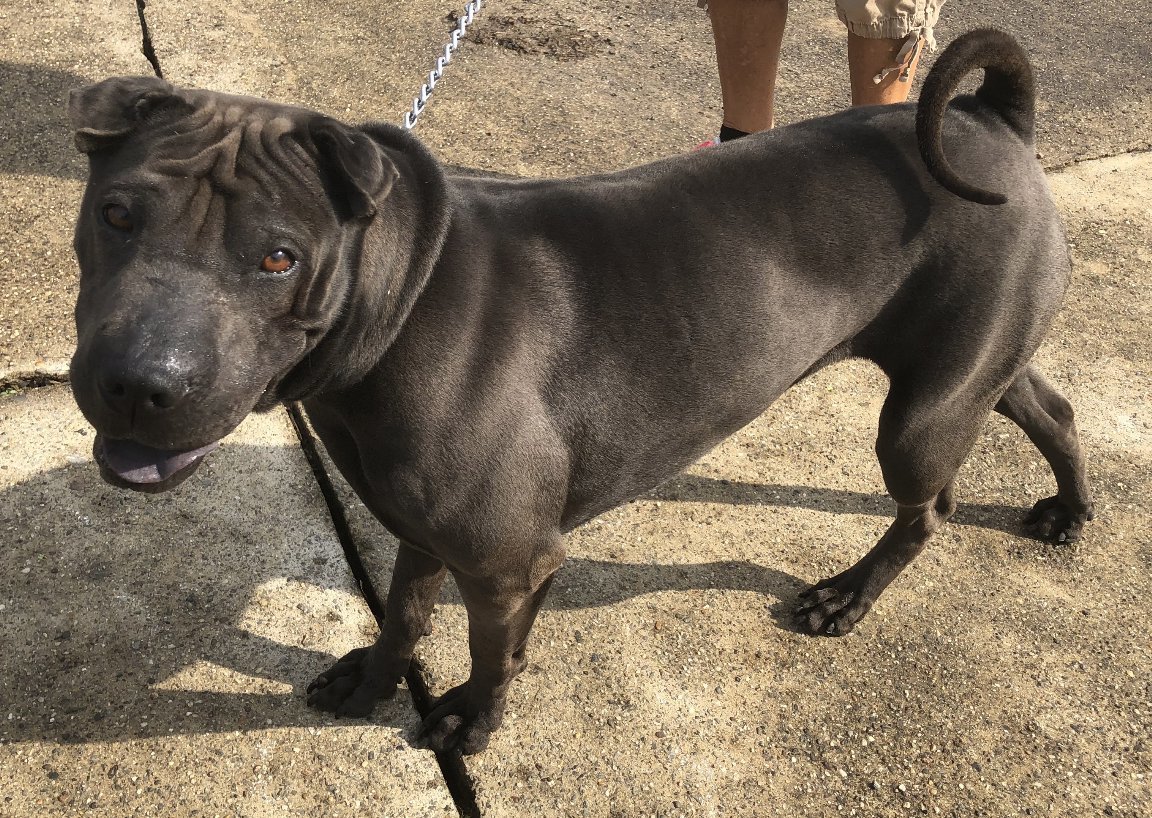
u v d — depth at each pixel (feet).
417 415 2.17
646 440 2.50
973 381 2.69
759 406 2.65
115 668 2.78
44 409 3.39
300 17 5.51
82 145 1.88
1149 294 4.42
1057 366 4.05
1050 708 2.97
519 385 2.26
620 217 2.41
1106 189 4.94
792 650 3.06
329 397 2.20
